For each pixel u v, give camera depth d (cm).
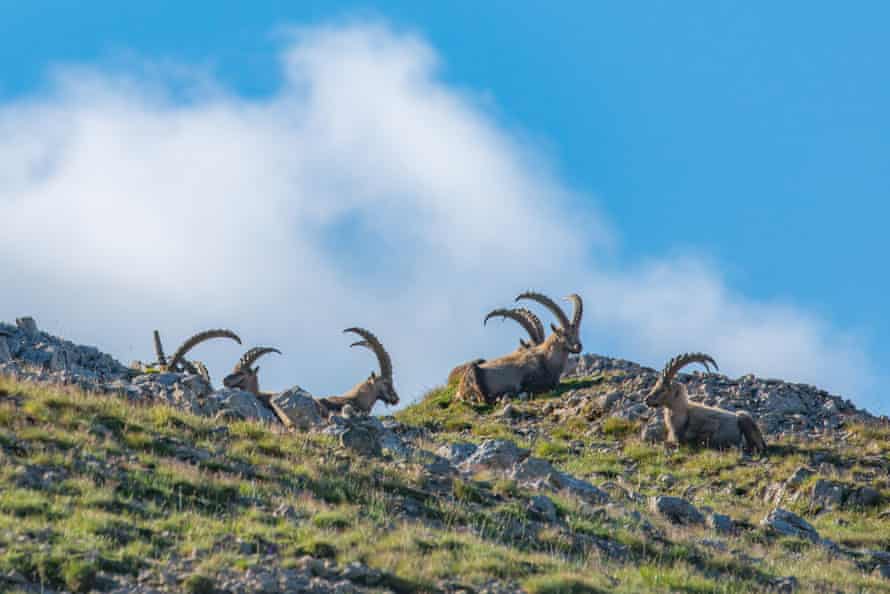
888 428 11825
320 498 6900
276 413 8938
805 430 11875
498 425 12331
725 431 11294
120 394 8200
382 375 11500
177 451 7162
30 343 10012
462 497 7281
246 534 6016
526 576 6094
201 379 8762
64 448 6788
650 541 7306
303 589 5425
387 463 7781
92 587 5206
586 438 11806
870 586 7531
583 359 14788
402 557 6022
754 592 6781
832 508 9938
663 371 11475
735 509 9556
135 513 6097
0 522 5622
